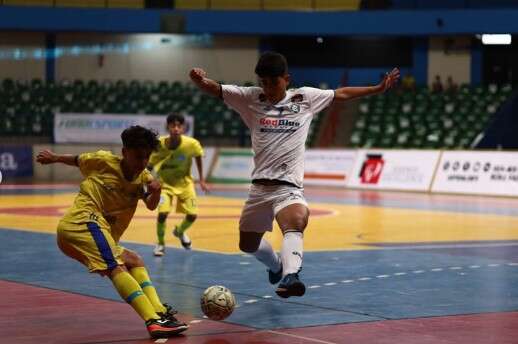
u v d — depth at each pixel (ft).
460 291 41.47
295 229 33.04
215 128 155.63
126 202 31.60
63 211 87.56
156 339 30.01
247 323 33.04
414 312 35.70
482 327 32.63
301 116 34.40
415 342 29.86
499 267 50.42
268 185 34.17
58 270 47.29
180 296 39.24
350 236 67.97
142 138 30.37
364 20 162.09
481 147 146.30
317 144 156.97
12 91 157.99
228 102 34.65
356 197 116.47
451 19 159.12
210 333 31.09
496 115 150.30
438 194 123.95
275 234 68.69
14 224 74.33
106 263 30.50
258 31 163.73
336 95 34.99
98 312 35.04
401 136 149.59
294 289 31.60
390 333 31.37
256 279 44.65
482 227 76.38
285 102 34.32
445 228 75.20
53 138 146.92
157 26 162.81
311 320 33.76
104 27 162.61
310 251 57.82
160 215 54.54
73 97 159.63
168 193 55.72
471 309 36.58
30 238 63.82
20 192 117.19
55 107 156.97
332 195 120.37
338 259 53.57
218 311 31.89
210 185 141.28
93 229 30.71
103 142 145.89
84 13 162.09
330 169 139.54
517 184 117.39
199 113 157.58
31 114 154.10
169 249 58.39
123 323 32.86
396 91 161.07
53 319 33.58
